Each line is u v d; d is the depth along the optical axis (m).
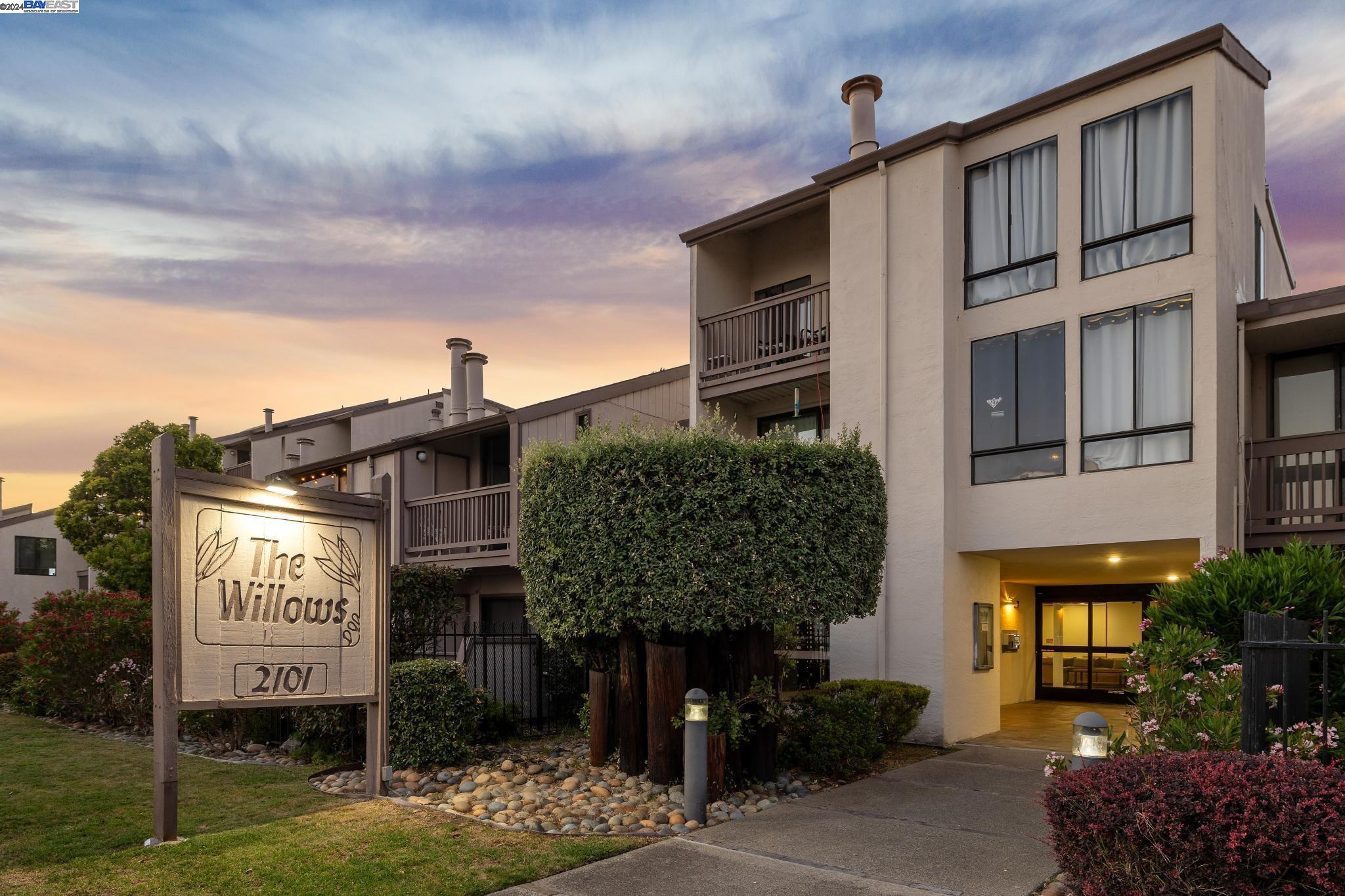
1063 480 10.48
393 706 8.62
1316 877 3.24
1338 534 9.27
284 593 6.86
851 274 12.58
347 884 4.96
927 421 11.45
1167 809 3.60
